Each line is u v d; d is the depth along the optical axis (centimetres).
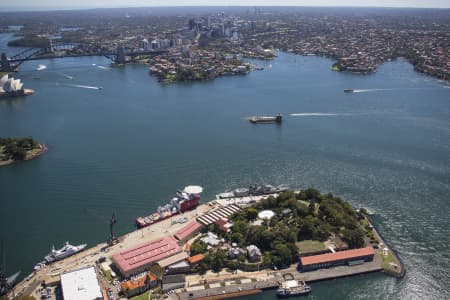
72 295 18700
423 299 19500
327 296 19688
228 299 19400
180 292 19575
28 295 19338
